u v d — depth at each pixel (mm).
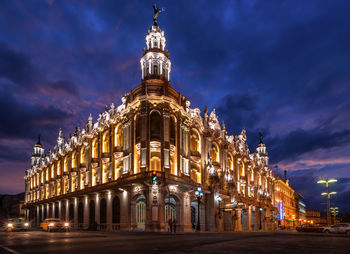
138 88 45688
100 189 48406
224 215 54719
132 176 41906
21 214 117125
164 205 40125
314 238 24062
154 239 21391
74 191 57969
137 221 43188
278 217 97375
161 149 42000
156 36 48656
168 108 43906
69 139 70562
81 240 20219
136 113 44156
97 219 50656
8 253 12672
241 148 70500
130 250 13578
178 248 14562
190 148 48781
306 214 193250
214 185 50188
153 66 46656
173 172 43844
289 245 16719
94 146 56969
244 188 69750
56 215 71125
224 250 13703
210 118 56500
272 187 96812
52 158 80375
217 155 57188
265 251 13375
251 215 72688
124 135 46688
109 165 50562
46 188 82500
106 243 17594
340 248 15086
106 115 53438
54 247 15148
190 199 45719
